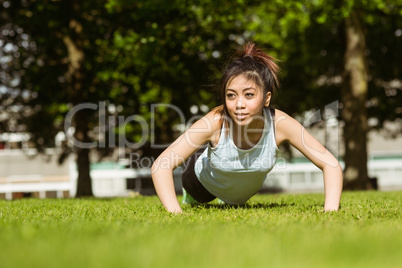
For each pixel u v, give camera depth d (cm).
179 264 225
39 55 2183
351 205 679
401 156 3538
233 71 486
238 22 2131
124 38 1931
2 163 3153
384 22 2202
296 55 2319
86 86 2167
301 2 1862
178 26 1955
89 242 299
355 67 1973
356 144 1973
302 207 630
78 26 2083
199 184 670
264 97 498
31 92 2231
